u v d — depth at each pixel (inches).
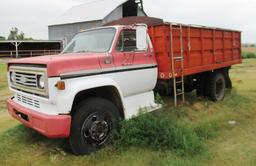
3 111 317.7
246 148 197.6
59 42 1633.9
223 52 347.3
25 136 217.5
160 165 167.9
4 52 1627.7
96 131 184.9
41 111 175.6
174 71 252.4
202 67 301.3
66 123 165.0
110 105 193.8
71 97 167.5
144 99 229.3
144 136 198.2
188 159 174.6
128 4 1530.5
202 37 298.5
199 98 332.5
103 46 206.7
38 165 172.2
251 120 270.2
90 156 179.0
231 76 589.9
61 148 195.3
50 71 163.0
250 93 388.2
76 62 175.2
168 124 206.1
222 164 171.3
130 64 209.8
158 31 239.1
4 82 574.6
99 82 183.6
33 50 1659.7
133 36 216.2
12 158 181.3
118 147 189.3
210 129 233.1
